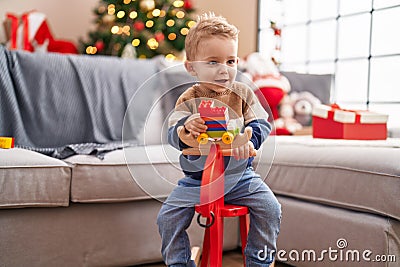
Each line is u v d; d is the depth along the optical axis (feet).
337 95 11.53
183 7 12.88
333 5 11.61
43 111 8.02
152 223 6.79
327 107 7.82
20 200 5.76
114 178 6.31
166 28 12.49
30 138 7.91
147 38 12.44
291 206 6.62
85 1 13.60
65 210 6.19
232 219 7.43
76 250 6.26
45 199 5.91
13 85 7.95
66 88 8.28
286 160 6.76
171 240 5.03
